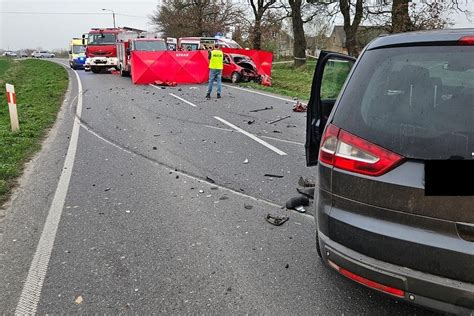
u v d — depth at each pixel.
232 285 3.30
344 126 2.65
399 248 2.35
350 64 3.86
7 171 6.03
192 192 5.36
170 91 16.61
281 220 4.42
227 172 6.19
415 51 2.59
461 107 2.35
